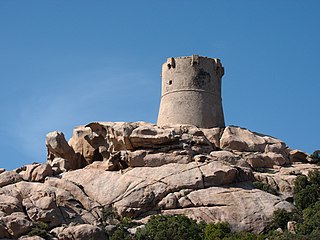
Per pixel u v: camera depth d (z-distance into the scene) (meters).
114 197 134.50
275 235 123.31
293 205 134.12
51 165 145.38
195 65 158.12
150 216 130.25
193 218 130.00
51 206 128.88
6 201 127.69
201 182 135.50
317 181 137.88
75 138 153.62
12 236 121.50
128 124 147.88
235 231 128.12
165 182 135.75
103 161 146.00
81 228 122.38
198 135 148.75
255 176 141.75
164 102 158.38
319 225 122.38
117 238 121.38
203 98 156.88
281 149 152.25
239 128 155.00
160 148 142.62
